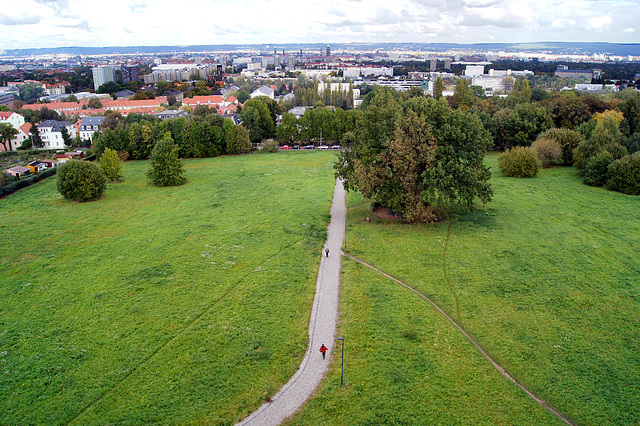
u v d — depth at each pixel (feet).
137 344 139.33
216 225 245.45
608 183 303.89
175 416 111.55
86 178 298.35
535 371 127.44
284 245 216.54
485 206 270.26
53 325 149.59
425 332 145.59
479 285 175.22
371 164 239.71
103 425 108.58
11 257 204.85
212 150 467.93
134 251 210.18
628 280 175.63
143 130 450.30
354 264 197.06
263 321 151.84
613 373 125.39
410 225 241.76
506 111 453.58
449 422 109.60
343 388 120.98
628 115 448.65
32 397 117.60
